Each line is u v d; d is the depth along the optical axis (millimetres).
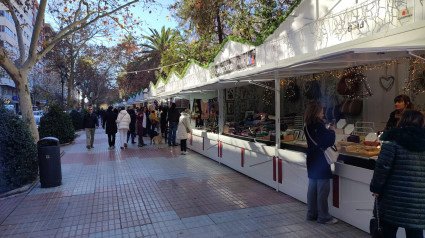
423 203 2506
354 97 6770
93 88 44625
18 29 8484
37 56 8328
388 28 4895
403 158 2566
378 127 6422
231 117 9828
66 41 20078
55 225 4402
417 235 2617
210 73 11648
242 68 9367
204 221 4430
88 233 4109
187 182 6680
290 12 7266
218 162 8797
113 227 4293
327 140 3959
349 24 5664
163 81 19219
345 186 4141
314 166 4086
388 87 6141
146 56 29250
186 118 10430
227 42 10180
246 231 4051
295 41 7121
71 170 8203
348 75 6559
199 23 13789
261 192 5785
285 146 5652
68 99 20500
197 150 10805
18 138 6422
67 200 5562
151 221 4480
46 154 6430
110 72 37938
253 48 8781
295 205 5004
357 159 3988
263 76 5680
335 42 6012
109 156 10391
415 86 5426
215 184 6449
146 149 11906
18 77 7922
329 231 3951
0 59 7410
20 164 6438
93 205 5262
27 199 5641
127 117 12133
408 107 4371
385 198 2650
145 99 24109
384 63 5316
